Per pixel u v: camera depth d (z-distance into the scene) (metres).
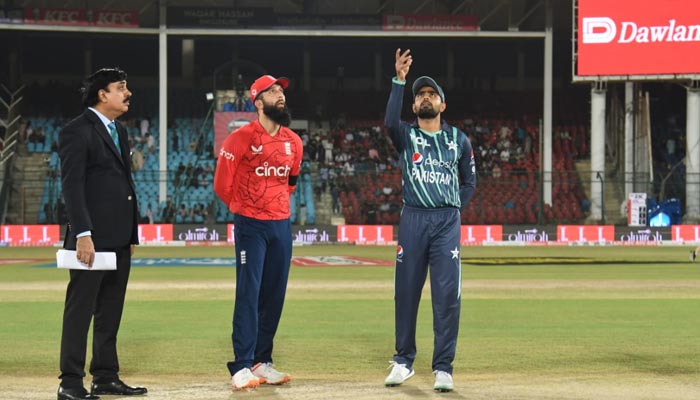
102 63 45.72
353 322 10.41
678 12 33.00
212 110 42.34
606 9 33.38
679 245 34.81
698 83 35.09
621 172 39.25
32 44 44.84
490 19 44.31
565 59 47.59
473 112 44.97
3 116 41.53
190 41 45.25
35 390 6.23
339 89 46.53
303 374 6.94
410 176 6.50
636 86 37.34
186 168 38.97
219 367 7.27
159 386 6.40
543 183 36.56
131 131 41.97
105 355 6.09
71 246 5.77
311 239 35.19
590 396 5.98
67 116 42.62
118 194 5.96
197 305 12.28
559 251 29.78
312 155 40.91
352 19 37.53
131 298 13.30
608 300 13.02
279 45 46.56
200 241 34.72
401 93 6.52
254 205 6.42
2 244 33.91
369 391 6.19
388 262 22.97
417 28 37.69
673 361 7.54
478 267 21.06
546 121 38.34
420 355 7.95
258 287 6.42
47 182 38.25
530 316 10.97
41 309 11.80
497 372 7.01
